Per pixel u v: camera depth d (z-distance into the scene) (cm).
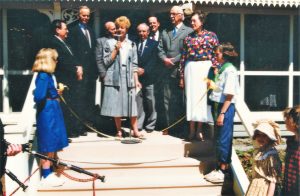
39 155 459
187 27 759
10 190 568
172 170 676
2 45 899
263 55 987
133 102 739
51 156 621
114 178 660
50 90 611
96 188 619
